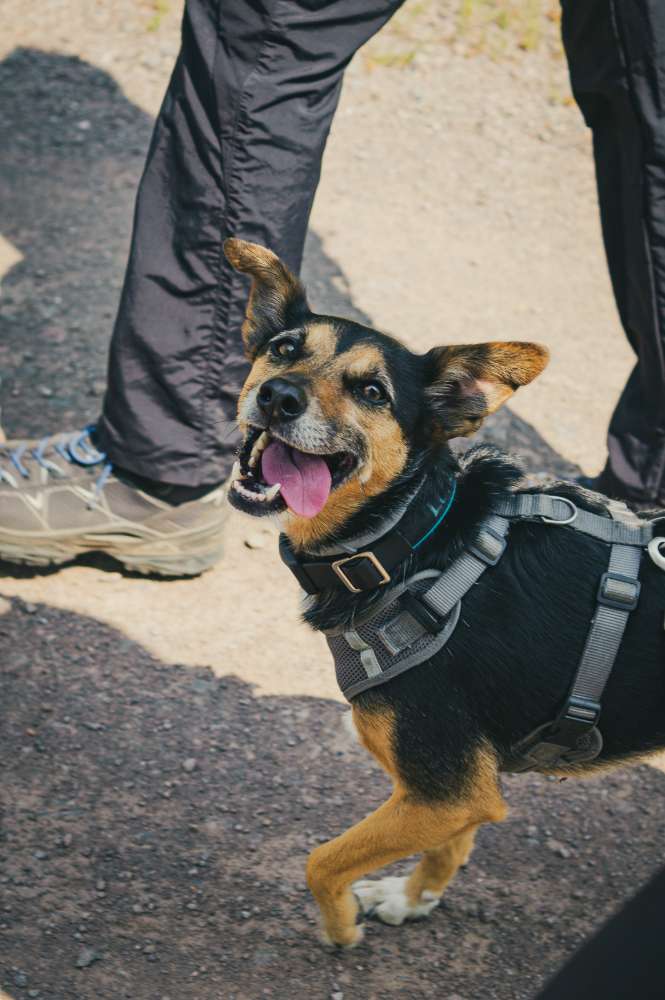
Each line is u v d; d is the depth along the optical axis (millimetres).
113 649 3424
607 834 2986
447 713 2340
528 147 6320
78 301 4922
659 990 1512
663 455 3643
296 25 2977
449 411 2492
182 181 3213
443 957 2623
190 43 3092
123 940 2562
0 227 5312
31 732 3102
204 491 3570
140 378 3389
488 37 6996
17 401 4352
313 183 3277
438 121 6414
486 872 2854
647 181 3205
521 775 3166
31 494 3533
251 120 3078
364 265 5324
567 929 2707
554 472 4285
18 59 6453
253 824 2910
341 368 2496
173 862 2779
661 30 3012
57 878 2699
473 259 5492
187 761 3064
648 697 2314
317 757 3135
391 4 3053
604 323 5191
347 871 2477
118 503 3570
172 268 3271
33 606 3553
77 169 5734
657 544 2361
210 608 3643
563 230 5789
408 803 2408
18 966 2469
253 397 2518
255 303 2770
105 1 6949
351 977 2547
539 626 2324
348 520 2465
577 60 3303
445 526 2418
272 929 2639
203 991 2463
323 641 3553
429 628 2322
